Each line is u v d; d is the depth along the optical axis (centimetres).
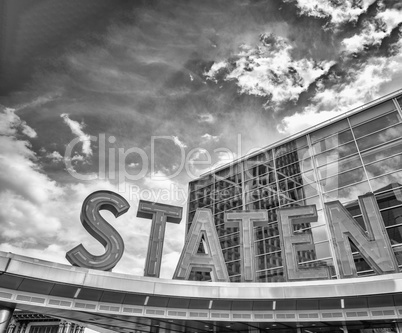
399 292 1346
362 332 1555
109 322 1775
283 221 1739
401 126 2172
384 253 1490
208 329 1841
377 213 1596
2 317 1366
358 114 2448
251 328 1748
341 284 1465
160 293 1534
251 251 1731
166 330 1941
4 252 1330
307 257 2123
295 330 1683
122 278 1512
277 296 1525
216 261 1692
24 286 1367
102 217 1684
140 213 1803
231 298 1551
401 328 1472
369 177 2153
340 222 1650
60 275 1402
